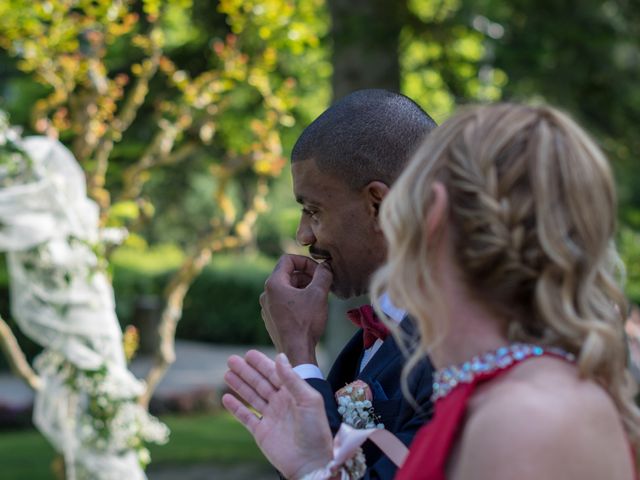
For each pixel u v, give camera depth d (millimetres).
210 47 9016
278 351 1975
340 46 7141
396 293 1287
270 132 6254
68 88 5855
